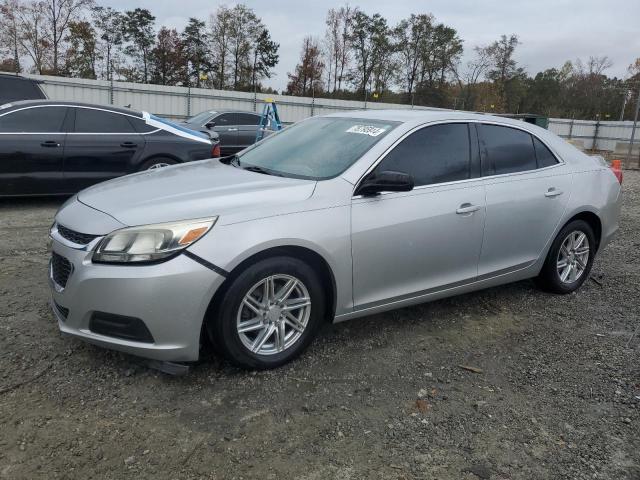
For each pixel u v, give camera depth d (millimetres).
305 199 3322
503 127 4414
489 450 2730
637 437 2891
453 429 2885
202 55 57438
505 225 4211
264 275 3139
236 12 56594
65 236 3186
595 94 64875
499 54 58625
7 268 4898
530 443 2801
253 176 3678
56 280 3225
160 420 2811
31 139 7297
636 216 8984
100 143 7746
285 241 3145
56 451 2537
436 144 3961
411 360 3604
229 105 31234
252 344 3238
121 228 2945
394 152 3730
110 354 3404
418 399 3150
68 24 47469
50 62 47344
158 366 3053
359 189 3510
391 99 59688
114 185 3656
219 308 3053
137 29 54812
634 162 24547
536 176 4473
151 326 2891
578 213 4738
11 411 2807
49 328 3709
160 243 2898
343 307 3512
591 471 2609
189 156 8391
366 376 3365
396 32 59656
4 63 45375
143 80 57062
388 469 2555
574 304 4746
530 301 4762
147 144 8070
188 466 2492
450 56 60312
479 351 3791
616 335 4152
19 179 7297
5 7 44375
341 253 3379
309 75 58344
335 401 3074
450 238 3883
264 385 3184
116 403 2932
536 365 3635
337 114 4531
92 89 28094
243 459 2562
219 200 3170
